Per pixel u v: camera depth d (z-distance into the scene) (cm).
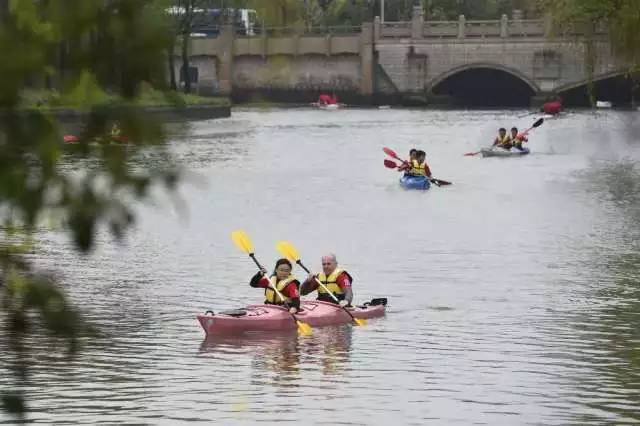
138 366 5209
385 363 5388
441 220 11144
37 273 1097
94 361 5197
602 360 5444
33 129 982
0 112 970
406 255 8906
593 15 15325
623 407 4641
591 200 12825
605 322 6341
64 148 1003
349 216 11450
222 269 8206
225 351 5622
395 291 7362
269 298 6366
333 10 7969
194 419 4428
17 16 958
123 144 1033
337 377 5122
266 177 15525
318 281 6588
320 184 14675
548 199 12975
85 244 1021
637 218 11162
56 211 1012
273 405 4625
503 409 4603
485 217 11369
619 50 14975
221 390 4862
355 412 4541
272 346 5766
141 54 985
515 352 5612
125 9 977
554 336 5966
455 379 5084
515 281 7712
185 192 13412
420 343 5828
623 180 15188
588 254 8906
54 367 5000
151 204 1120
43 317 1080
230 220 10962
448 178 15700
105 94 992
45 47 962
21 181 994
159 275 7875
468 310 6688
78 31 966
